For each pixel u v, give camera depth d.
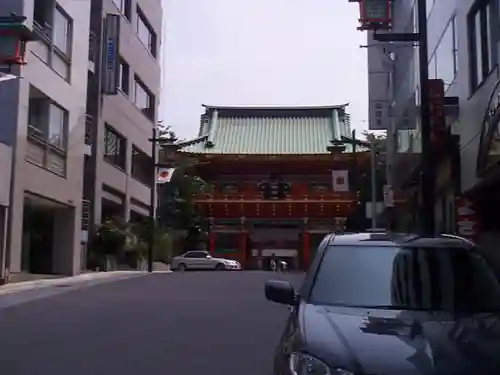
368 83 36.41
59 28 29.28
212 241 65.94
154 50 48.66
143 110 46.34
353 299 5.96
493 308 5.94
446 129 20.69
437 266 6.32
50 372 9.06
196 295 20.30
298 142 68.69
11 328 13.03
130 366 9.51
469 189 19.38
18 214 25.19
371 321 5.26
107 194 38.47
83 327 13.20
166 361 9.88
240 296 19.97
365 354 4.53
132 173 44.03
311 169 66.25
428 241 6.73
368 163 57.47
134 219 45.97
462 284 6.13
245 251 66.50
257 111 74.06
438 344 4.69
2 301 18.03
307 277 6.48
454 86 21.58
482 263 6.50
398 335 4.89
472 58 19.52
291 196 66.25
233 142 69.12
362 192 52.34
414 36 16.66
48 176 28.08
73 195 30.95
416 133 25.30
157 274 34.59
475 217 19.59
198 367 9.48
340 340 4.79
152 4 47.69
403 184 28.88
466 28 19.86
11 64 24.44
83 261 34.31
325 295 6.08
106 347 10.98
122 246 36.22
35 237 31.11
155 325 13.57
